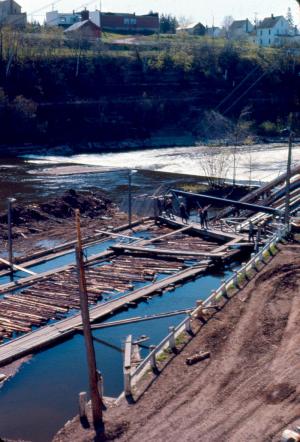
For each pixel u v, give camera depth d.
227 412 21.81
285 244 42.50
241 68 140.50
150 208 58.44
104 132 117.50
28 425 23.72
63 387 26.62
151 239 48.84
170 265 42.81
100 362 28.81
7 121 108.31
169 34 185.12
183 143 116.88
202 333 28.36
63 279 39.59
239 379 23.98
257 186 70.19
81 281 21.23
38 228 53.16
